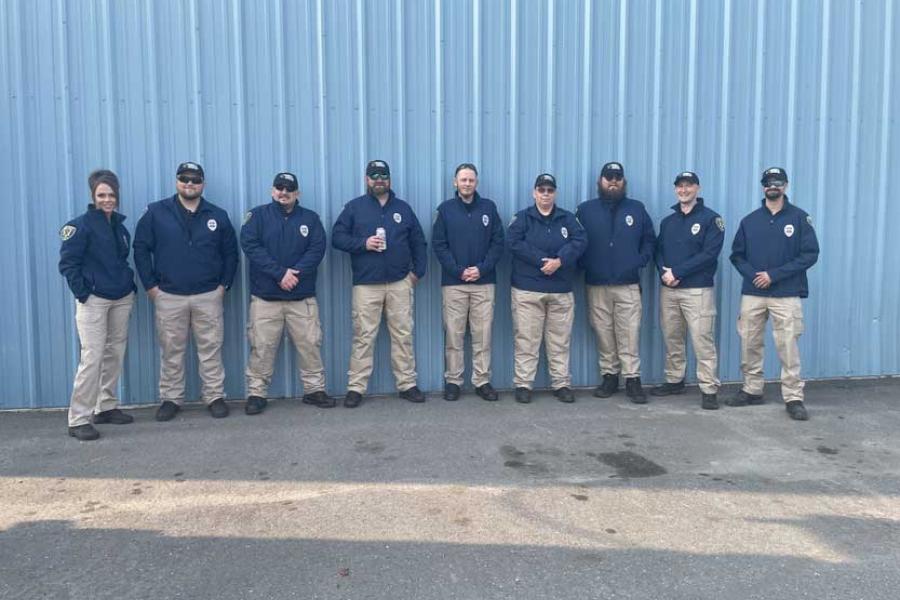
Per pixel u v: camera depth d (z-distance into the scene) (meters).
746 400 5.99
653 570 3.21
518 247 5.86
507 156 6.23
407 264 5.91
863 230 6.78
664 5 6.32
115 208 5.24
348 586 3.06
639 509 3.85
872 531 3.61
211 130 5.84
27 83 5.60
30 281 5.71
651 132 6.41
